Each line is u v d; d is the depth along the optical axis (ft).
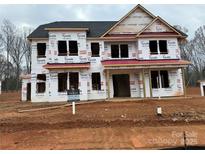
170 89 89.35
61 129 42.22
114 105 66.13
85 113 54.95
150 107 61.05
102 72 88.63
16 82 220.02
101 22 104.94
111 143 33.40
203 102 69.82
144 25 94.32
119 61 87.81
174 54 90.99
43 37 88.12
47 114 55.72
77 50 88.22
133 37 90.22
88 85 86.89
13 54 224.12
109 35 91.35
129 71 89.81
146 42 90.12
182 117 49.70
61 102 82.07
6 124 46.11
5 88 216.33
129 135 37.42
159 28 91.71
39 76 88.28
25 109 67.05
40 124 45.65
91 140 35.04
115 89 91.50
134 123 45.62
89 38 88.89
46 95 86.69
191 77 227.81
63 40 87.20
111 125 44.55
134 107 61.67
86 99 84.99
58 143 33.83
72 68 85.05
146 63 84.07
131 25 93.81
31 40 88.69
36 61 88.07
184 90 86.53
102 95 87.35
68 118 50.29
